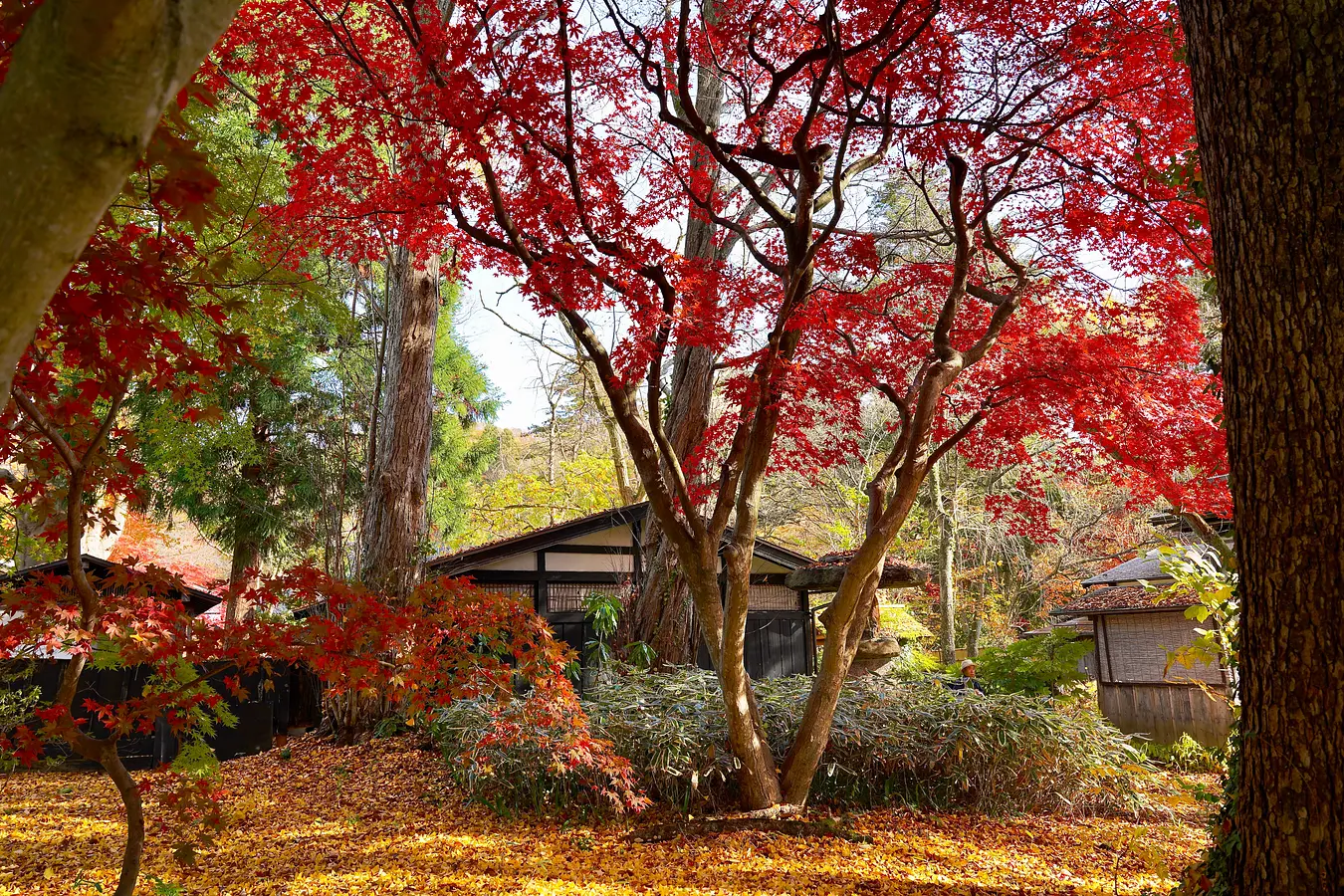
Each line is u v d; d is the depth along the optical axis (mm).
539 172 4957
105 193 1085
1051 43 5195
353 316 13195
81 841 6094
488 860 5609
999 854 5836
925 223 11570
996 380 6473
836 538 20359
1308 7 2324
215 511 15047
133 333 2502
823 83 4934
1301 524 2270
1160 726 10750
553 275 4922
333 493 13734
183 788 3338
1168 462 6246
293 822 6707
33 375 3000
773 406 5836
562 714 4898
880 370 7094
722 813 6488
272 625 3521
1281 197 2338
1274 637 2326
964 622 21797
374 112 4867
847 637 6488
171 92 1103
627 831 6246
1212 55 2529
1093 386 5996
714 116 9234
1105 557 17891
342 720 10180
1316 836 2219
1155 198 5445
